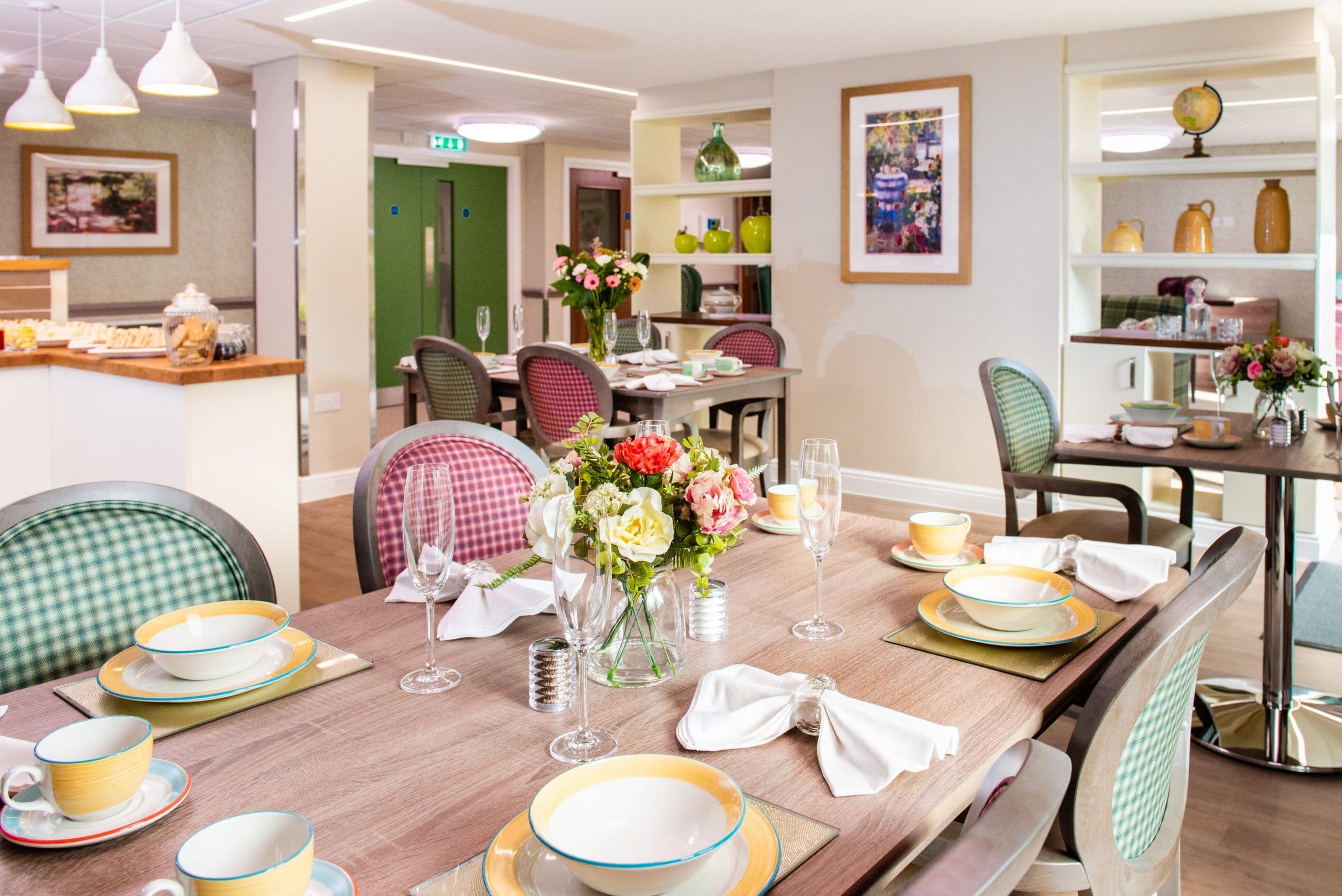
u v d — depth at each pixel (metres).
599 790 0.88
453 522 1.26
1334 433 3.11
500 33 4.67
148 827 0.91
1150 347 4.59
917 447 5.30
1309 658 3.30
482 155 9.07
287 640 1.34
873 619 1.48
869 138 5.21
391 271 8.71
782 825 0.91
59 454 3.64
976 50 4.86
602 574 1.06
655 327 6.20
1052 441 3.40
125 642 1.44
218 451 3.14
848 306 5.44
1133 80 4.77
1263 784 2.49
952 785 0.99
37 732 1.10
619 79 5.86
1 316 4.59
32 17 4.42
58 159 7.45
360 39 4.83
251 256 8.59
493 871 0.82
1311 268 4.26
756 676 1.17
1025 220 4.82
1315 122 4.39
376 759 1.05
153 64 3.61
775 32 4.61
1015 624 1.38
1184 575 1.67
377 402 8.70
